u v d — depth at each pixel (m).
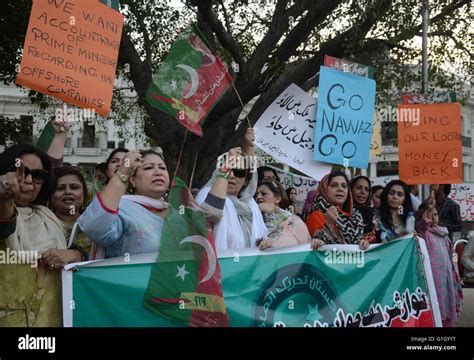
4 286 3.58
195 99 4.81
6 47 10.45
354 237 5.36
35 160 3.83
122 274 3.83
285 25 9.70
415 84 11.34
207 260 4.03
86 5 4.62
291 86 5.75
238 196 5.07
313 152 5.65
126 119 15.96
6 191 3.37
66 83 4.54
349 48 9.07
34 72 4.43
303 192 10.86
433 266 7.12
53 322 3.71
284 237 4.84
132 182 4.18
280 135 5.72
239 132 10.17
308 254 4.72
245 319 4.37
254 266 4.47
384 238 6.31
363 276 4.93
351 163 5.78
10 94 26.77
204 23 10.66
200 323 3.98
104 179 5.26
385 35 9.27
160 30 11.79
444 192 9.12
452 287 7.22
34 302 3.65
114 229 3.76
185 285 3.96
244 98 9.26
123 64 11.30
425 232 7.17
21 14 9.77
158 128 9.98
